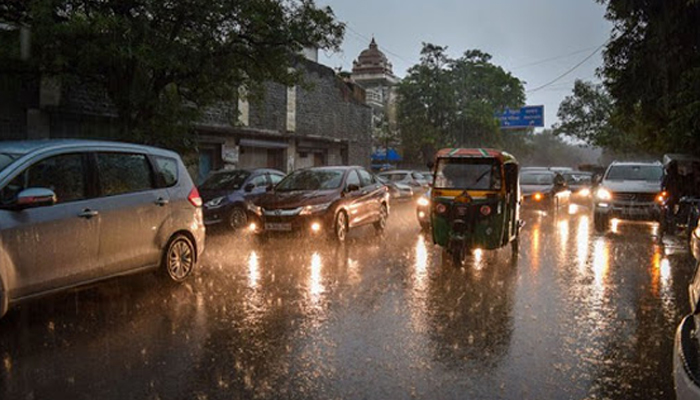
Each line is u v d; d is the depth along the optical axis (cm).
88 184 620
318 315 605
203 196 1327
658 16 1316
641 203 1392
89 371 441
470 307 647
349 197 1207
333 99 2853
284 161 2495
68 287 583
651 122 1609
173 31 1172
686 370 284
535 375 441
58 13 1077
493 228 886
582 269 898
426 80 4041
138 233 671
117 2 1097
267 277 806
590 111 4856
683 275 857
